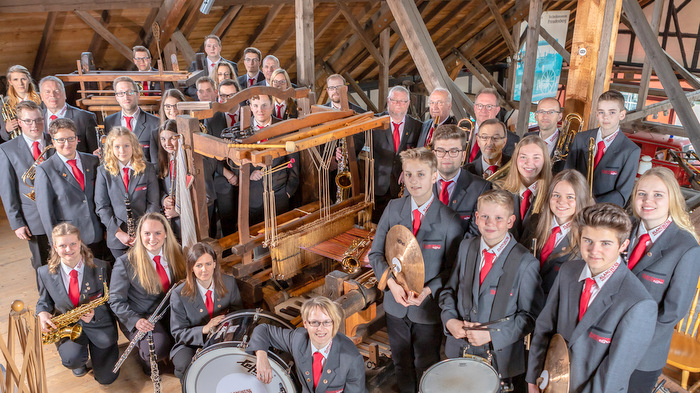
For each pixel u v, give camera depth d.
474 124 4.34
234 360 2.87
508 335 2.61
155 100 5.55
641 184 2.50
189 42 7.61
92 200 4.05
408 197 3.00
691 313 3.09
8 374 2.09
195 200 3.43
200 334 3.15
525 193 3.17
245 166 3.28
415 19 4.98
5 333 3.81
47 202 3.85
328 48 9.26
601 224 2.15
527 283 2.60
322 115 3.65
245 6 7.17
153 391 3.34
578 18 4.42
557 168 4.02
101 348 3.32
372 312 3.27
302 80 5.26
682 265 2.42
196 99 6.07
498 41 11.51
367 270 3.41
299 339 2.77
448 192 3.30
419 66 5.09
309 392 2.76
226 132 3.39
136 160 3.86
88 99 5.54
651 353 2.52
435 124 4.20
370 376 3.37
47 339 3.18
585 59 4.45
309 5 5.05
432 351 3.04
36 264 4.35
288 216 3.86
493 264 2.64
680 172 8.74
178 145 3.34
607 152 3.73
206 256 3.11
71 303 3.32
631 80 13.58
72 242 3.21
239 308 3.39
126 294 3.33
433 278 2.94
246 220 3.42
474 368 2.56
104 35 6.45
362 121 3.76
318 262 3.78
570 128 4.62
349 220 3.88
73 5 5.91
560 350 2.26
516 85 10.35
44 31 6.30
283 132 3.43
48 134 4.37
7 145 4.14
